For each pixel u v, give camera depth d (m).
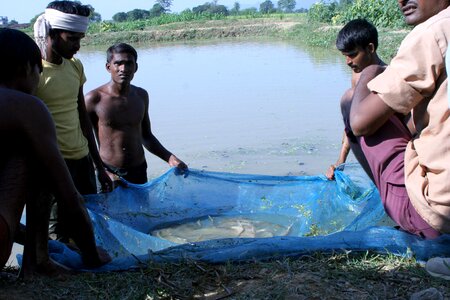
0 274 3.14
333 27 27.97
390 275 2.92
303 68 15.88
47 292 2.89
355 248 3.21
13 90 2.72
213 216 4.89
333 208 4.61
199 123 9.52
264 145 7.90
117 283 2.97
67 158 4.35
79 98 4.63
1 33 2.83
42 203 2.98
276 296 2.74
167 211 4.85
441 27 2.86
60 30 4.13
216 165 7.15
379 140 3.35
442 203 2.97
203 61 20.30
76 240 3.09
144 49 30.09
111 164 5.26
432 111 2.94
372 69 3.48
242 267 3.08
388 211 3.43
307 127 8.75
